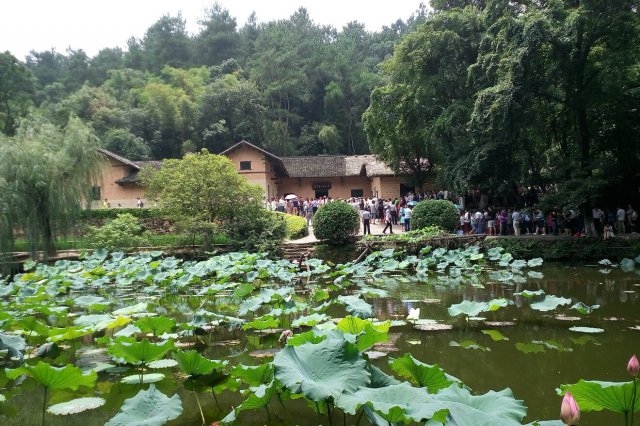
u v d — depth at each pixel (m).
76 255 19.64
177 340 8.09
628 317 9.11
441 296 11.78
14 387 6.23
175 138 46.81
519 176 20.47
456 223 20.45
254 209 20.05
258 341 8.03
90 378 4.90
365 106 51.94
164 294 13.34
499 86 17.67
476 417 3.25
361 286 13.66
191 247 19.98
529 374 6.16
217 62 64.06
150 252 19.06
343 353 4.05
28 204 17.77
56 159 18.78
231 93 47.72
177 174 19.53
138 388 6.05
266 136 48.56
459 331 8.32
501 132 18.52
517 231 19.55
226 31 66.12
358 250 18.50
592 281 13.43
